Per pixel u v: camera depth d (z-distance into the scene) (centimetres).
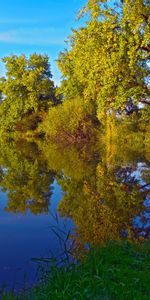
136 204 1433
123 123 4134
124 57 2058
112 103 2131
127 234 1030
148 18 1998
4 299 612
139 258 706
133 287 585
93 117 4988
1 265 834
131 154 3206
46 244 988
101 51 2080
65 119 4994
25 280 743
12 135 6556
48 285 620
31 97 6512
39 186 1916
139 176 2056
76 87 5128
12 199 1611
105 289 582
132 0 2000
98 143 4644
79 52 2197
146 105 2358
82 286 587
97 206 1421
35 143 5116
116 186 1802
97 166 2523
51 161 2938
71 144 4756
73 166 2584
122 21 2012
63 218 1258
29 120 6481
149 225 1129
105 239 958
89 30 2088
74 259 739
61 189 1806
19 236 1068
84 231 1075
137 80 2120
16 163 2872
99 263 667
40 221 1234
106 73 2048
